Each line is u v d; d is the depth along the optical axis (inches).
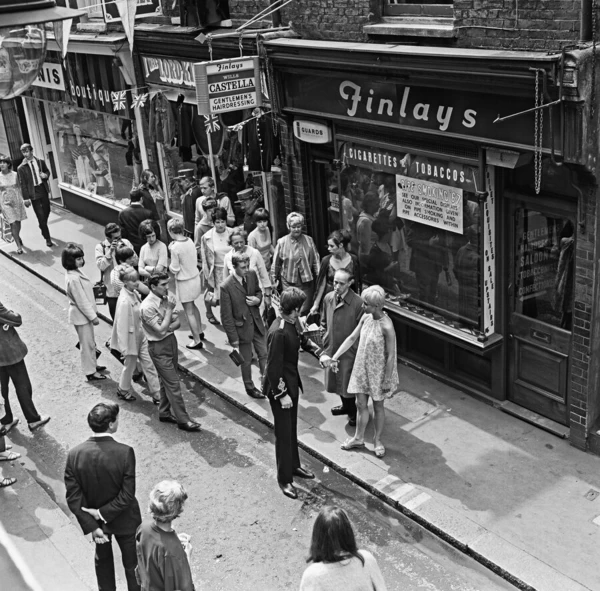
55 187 730.2
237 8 420.5
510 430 319.3
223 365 398.6
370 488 291.6
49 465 333.4
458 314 333.7
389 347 292.2
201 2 429.7
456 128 297.4
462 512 273.0
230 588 252.5
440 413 336.2
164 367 336.5
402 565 257.1
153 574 191.9
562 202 285.9
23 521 292.8
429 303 347.6
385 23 334.0
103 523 224.7
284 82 381.1
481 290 316.8
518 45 273.9
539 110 261.6
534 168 288.5
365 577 159.3
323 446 319.0
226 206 452.1
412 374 370.3
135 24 512.1
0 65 192.4
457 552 260.8
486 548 255.0
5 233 626.5
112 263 419.5
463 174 306.2
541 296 308.5
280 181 440.8
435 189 323.0
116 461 218.7
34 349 443.2
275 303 427.5
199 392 382.3
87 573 263.4
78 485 218.5
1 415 370.6
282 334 277.9
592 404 294.5
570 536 257.4
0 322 337.7
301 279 385.7
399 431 325.4
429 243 337.4
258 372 388.5
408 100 314.3
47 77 648.4
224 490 304.0
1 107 742.5
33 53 195.0
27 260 575.5
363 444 315.9
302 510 288.0
